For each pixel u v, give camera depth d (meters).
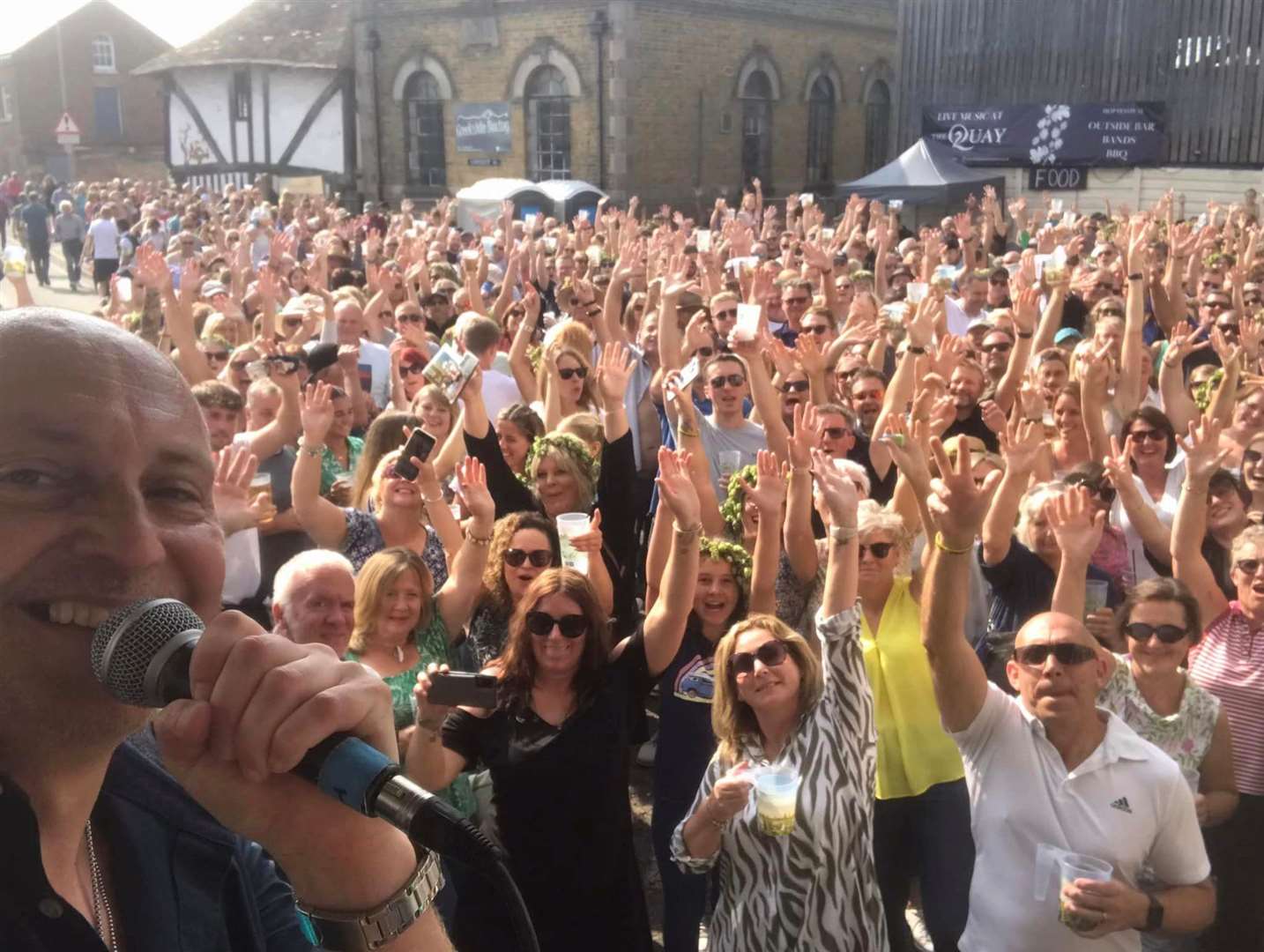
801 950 3.69
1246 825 4.37
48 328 0.96
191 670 0.88
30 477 0.92
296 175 31.98
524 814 3.81
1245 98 22.55
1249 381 7.64
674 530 4.16
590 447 6.63
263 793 0.92
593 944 3.82
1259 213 21.38
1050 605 5.14
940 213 25.08
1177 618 4.16
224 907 1.22
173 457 0.99
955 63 25.56
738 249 14.82
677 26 26.72
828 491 4.10
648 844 5.79
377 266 14.07
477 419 6.01
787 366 8.07
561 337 7.69
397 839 0.99
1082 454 7.08
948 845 4.38
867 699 3.96
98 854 1.11
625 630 5.42
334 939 0.97
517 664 3.90
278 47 31.78
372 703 0.90
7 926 0.90
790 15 29.27
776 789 3.57
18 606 0.91
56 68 55.97
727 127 28.36
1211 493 5.62
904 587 4.67
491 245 15.67
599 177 26.58
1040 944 3.50
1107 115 23.70
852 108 31.64
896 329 10.24
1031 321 8.45
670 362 8.08
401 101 29.66
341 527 5.37
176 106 33.88
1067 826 3.50
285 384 6.27
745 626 3.92
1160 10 23.17
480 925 3.79
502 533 4.89
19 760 0.96
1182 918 3.41
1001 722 3.63
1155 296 11.48
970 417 7.79
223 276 13.75
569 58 26.59
